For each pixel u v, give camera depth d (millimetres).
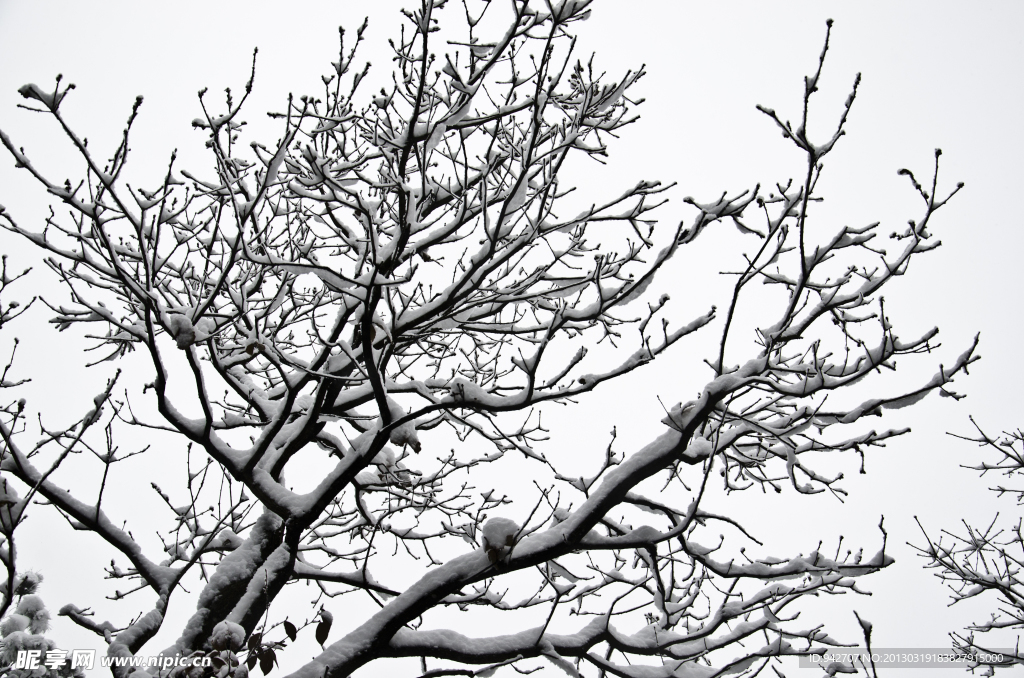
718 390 5262
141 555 5914
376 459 6352
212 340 5781
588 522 5617
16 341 5867
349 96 5695
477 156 6281
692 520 5625
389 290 5172
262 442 5875
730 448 6582
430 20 4965
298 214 6473
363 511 6691
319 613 5531
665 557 6715
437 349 7453
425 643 5848
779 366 5332
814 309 5500
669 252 5242
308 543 7434
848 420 5543
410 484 6582
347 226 5613
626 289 5328
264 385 7961
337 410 6582
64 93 4496
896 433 5766
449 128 5344
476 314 6340
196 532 6441
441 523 7621
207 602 5875
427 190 6000
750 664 6281
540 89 4797
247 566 6086
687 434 5434
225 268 5145
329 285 5184
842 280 5805
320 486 5949
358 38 5582
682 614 6723
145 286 5223
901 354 5246
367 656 5664
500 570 5719
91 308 6074
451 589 5781
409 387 6070
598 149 6191
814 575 6156
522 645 5977
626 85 6156
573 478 6578
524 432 6461
